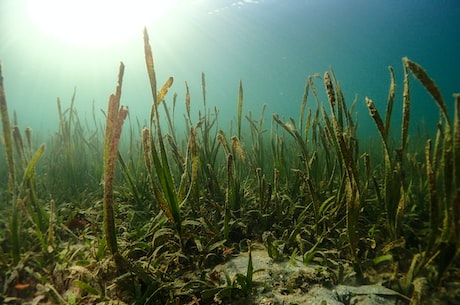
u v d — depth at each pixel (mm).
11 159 1692
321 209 1991
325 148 2385
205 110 2387
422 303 1334
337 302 1377
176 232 1845
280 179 2752
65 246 2068
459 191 1176
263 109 2842
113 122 1239
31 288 1680
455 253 1291
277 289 1501
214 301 1447
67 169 3062
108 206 1338
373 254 1737
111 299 1466
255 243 2043
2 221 2258
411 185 2230
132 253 1793
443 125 1706
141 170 2604
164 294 1459
